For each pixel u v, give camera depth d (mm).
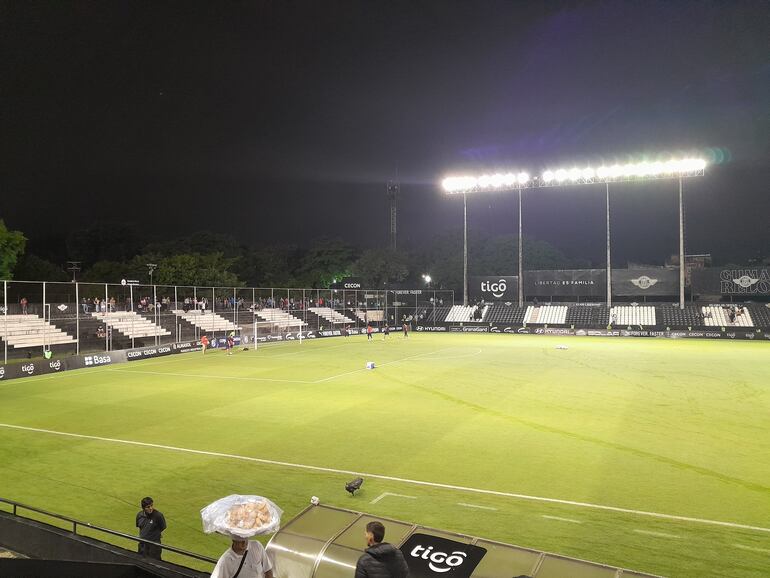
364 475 13133
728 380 27547
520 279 68375
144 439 16547
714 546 9266
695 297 69875
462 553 6277
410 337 59562
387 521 7105
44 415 20047
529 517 10523
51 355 36688
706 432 17047
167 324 46094
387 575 5410
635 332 58969
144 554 8375
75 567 4766
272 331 55938
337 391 24859
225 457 14625
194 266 61312
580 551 9078
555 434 16891
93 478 13000
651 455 14633
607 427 17750
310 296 66062
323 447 15578
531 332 64562
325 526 7105
